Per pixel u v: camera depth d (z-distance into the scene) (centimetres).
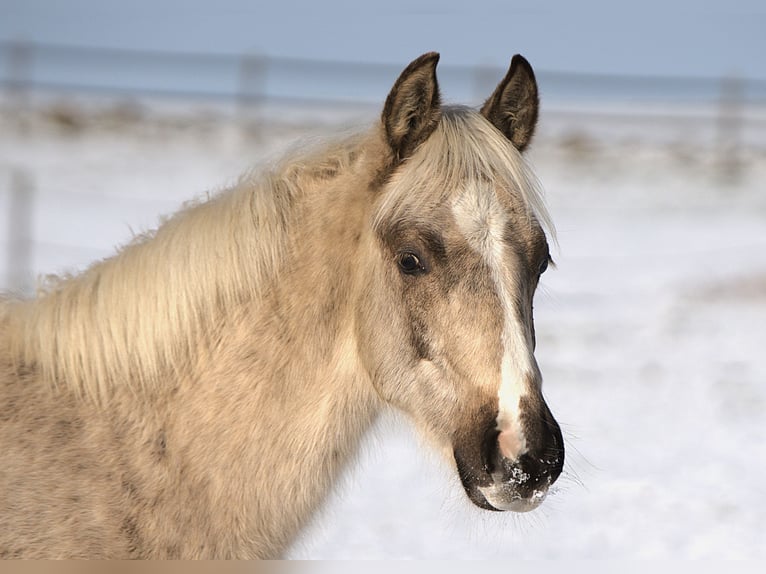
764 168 4738
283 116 5253
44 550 652
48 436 678
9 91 5044
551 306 2622
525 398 656
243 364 712
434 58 698
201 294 716
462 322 674
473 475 670
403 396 714
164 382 705
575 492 1367
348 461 763
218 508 698
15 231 2444
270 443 708
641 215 3888
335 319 732
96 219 3122
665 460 1522
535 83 748
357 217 734
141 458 688
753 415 1788
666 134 5644
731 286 2889
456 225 679
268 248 727
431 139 711
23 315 723
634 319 2514
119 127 4709
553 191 4194
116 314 707
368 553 1128
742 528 1256
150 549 680
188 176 3925
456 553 1146
